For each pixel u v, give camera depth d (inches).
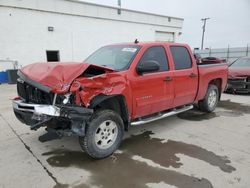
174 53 189.6
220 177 119.3
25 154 146.6
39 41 601.0
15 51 565.0
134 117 159.5
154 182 115.1
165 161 137.0
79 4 663.8
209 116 236.1
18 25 560.4
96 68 136.5
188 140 170.4
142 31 865.5
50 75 121.6
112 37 768.9
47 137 174.6
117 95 141.2
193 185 112.3
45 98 129.3
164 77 173.2
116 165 132.6
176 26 1005.8
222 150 152.5
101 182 115.4
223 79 253.1
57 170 127.1
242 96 351.9
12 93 384.8
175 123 211.9
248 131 190.4
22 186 112.2
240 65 392.2
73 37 668.1
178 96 190.4
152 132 187.9
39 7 585.9
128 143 164.6
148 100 163.0
